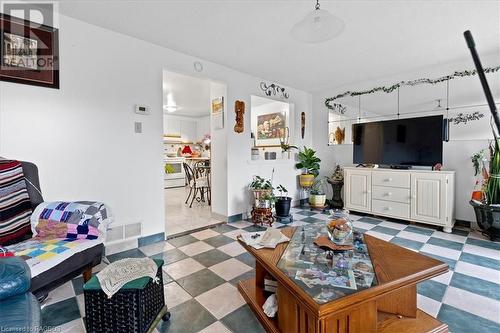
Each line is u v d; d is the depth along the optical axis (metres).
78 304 1.62
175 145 7.95
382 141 3.68
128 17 2.20
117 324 1.22
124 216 2.54
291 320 1.21
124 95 2.52
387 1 1.95
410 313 1.37
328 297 1.00
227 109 3.48
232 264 2.19
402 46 2.76
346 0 1.94
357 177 3.80
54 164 2.13
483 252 2.38
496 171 2.66
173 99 5.63
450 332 1.34
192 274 2.02
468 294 1.69
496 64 2.90
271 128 5.75
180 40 2.64
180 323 1.45
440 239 2.74
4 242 1.56
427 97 3.41
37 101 2.04
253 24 2.32
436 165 3.17
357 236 1.68
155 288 1.37
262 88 3.94
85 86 2.28
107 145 2.42
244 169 3.73
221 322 1.46
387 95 3.79
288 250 1.49
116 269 1.32
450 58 3.08
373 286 1.08
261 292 1.62
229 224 3.45
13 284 0.94
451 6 2.01
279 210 3.53
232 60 3.18
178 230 3.14
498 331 1.35
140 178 2.64
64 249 1.46
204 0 1.96
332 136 4.54
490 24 2.28
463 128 3.14
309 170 4.56
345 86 4.29
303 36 1.70
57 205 1.74
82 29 2.25
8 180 1.66
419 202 3.18
